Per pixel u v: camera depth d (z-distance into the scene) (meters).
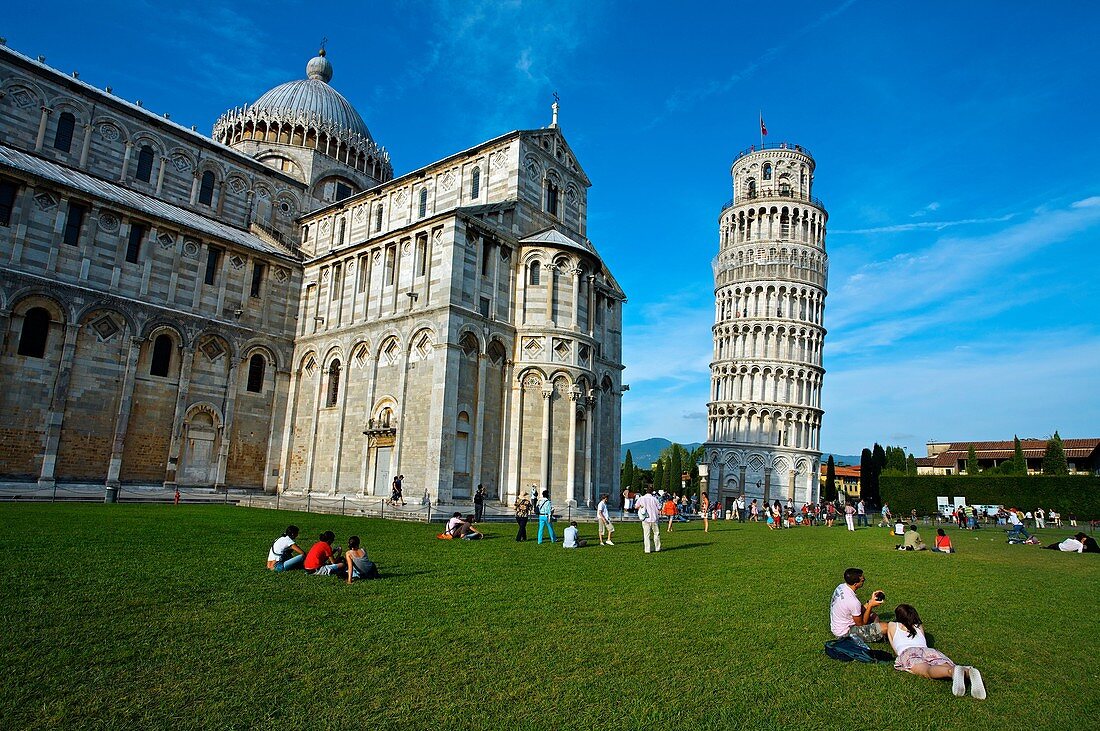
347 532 28.67
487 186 55.41
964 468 127.50
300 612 14.00
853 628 13.43
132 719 8.62
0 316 41.22
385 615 14.12
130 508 34.88
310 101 72.94
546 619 14.39
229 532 25.98
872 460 104.69
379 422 48.50
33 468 42.28
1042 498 81.94
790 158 111.19
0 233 41.91
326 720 8.86
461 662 11.35
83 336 45.12
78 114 52.00
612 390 59.16
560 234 54.53
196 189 58.66
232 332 52.94
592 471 52.31
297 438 55.03
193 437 50.28
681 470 121.69
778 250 106.12
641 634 13.55
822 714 9.89
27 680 9.58
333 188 69.75
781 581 20.78
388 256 51.56
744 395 102.56
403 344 47.84
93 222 46.12
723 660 12.12
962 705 10.51
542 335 50.69
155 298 48.84
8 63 48.53
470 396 47.03
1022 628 15.66
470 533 29.66
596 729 8.98
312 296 57.25
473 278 48.12
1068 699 10.95
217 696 9.45
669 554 26.94
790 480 98.50
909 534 33.78
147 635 11.86
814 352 104.56
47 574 15.77
